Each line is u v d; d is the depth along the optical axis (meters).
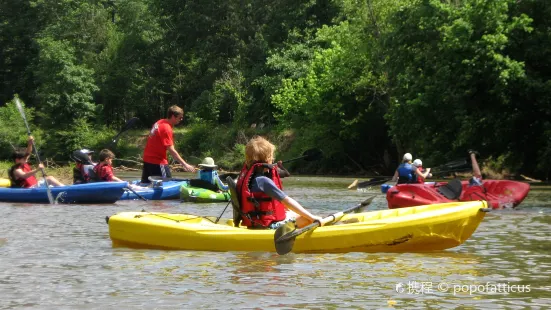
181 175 33.38
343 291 5.52
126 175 32.72
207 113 49.06
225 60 53.50
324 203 15.02
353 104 35.28
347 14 37.91
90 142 48.81
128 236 7.73
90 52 56.31
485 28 24.92
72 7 60.31
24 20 59.91
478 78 25.48
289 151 39.69
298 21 46.97
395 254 7.28
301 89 37.91
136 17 57.62
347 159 37.31
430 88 26.09
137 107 56.34
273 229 7.43
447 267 6.54
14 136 47.47
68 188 14.20
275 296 5.35
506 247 7.84
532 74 25.03
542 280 5.94
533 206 14.12
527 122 27.06
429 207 7.84
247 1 52.97
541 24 25.66
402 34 28.08
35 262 6.88
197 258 7.05
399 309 4.96
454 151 26.84
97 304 5.13
